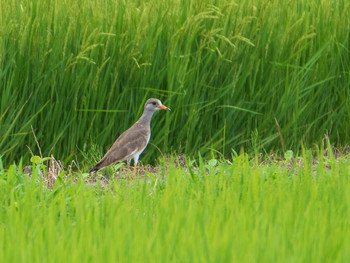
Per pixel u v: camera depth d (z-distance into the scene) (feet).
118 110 45.91
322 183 33.45
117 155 42.04
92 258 23.38
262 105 48.70
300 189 32.48
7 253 23.57
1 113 43.70
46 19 45.70
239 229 26.27
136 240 24.80
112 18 47.26
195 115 46.91
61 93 44.78
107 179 42.83
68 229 26.61
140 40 46.52
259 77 49.21
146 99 46.65
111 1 49.01
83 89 45.27
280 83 49.34
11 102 43.91
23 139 44.11
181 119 47.26
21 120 44.65
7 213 28.94
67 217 29.63
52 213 28.66
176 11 48.52
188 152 47.06
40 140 45.03
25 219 27.76
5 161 44.21
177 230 26.03
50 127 44.88
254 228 26.71
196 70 47.26
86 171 44.29
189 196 32.12
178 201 30.40
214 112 48.21
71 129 45.03
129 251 23.99
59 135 44.37
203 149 47.21
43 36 45.29
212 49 46.75
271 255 23.61
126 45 45.78
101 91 45.52
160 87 47.32
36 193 33.19
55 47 44.93
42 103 44.73
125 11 47.62
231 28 48.96
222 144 48.21
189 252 23.90
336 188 32.91
